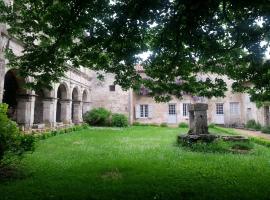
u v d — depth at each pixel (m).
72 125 25.84
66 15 6.76
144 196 6.32
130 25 6.89
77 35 7.50
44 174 8.23
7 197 6.16
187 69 9.06
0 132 7.89
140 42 7.70
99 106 33.88
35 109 26.14
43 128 19.89
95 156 11.28
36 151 12.38
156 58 8.43
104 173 8.45
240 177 8.12
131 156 11.31
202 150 12.95
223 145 13.35
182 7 6.62
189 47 7.86
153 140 17.33
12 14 7.57
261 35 6.88
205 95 9.55
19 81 17.02
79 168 9.00
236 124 33.41
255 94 9.11
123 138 18.48
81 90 30.09
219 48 7.64
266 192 6.69
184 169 9.03
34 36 7.85
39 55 7.70
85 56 8.05
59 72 8.58
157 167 9.23
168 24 6.95
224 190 6.80
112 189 6.78
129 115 33.31
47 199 6.10
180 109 34.09
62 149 13.16
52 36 7.67
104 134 21.27
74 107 29.48
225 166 9.61
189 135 14.86
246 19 6.63
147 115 34.69
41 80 8.27
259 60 7.56
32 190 6.67
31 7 7.43
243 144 13.78
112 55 8.40
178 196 6.33
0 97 13.50
